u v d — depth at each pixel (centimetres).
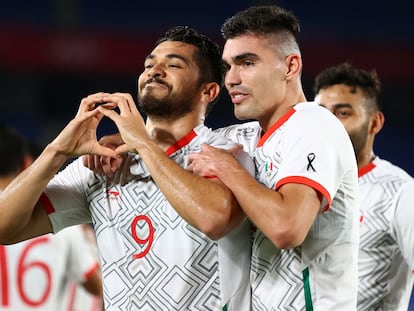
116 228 967
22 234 994
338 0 3491
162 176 880
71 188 1012
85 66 3212
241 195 855
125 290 953
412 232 1173
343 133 916
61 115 3256
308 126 897
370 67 3306
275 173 915
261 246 923
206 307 926
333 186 880
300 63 964
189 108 977
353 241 932
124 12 3431
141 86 978
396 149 3275
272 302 912
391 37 3428
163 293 932
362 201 1209
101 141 986
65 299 1251
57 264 1241
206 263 929
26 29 3178
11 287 1225
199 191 862
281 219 834
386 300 1191
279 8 962
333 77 1290
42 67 3184
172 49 979
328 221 910
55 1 3359
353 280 934
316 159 873
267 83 936
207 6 3516
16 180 959
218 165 884
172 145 980
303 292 902
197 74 982
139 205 959
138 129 917
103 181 989
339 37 3431
